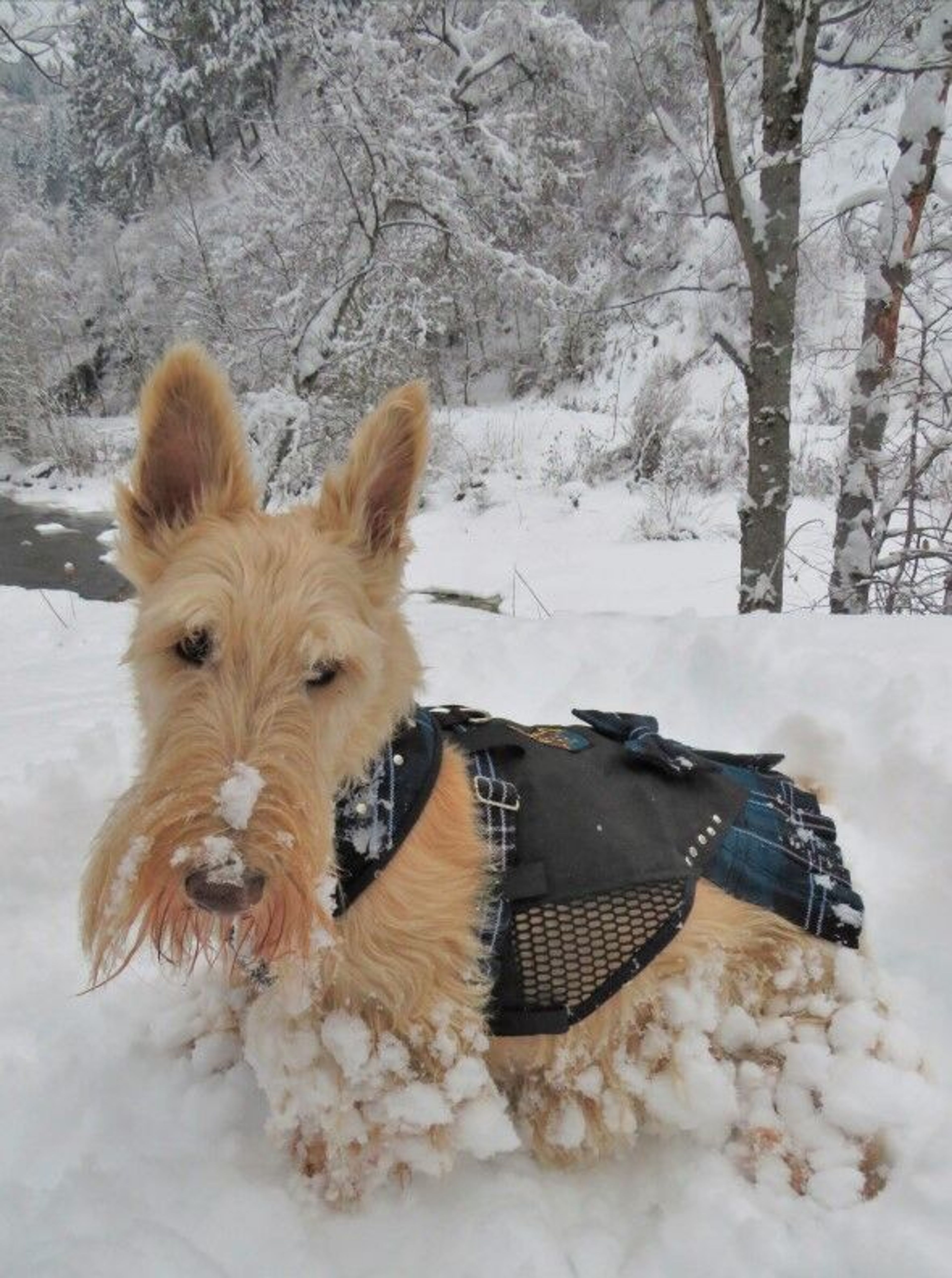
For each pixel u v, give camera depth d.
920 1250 0.51
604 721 0.71
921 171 1.93
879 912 0.81
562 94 6.00
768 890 0.61
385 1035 0.54
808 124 3.62
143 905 0.47
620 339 6.41
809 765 0.95
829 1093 0.59
